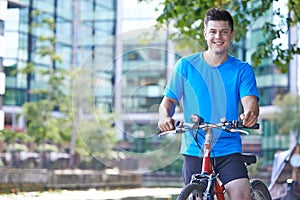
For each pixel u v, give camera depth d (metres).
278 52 11.82
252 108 5.07
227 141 5.05
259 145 33.44
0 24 20.89
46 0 36.59
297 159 9.26
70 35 38.06
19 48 33.06
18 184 26.92
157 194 22.02
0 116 30.67
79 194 23.08
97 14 38.34
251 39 13.23
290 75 36.38
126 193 23.48
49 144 34.03
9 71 33.06
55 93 33.00
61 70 33.34
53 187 28.55
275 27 11.81
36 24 34.56
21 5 32.88
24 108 32.72
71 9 38.19
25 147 32.50
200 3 11.50
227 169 5.03
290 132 36.97
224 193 5.08
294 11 12.00
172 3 11.62
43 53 33.69
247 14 11.70
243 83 5.17
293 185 9.20
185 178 5.24
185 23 11.48
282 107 37.22
